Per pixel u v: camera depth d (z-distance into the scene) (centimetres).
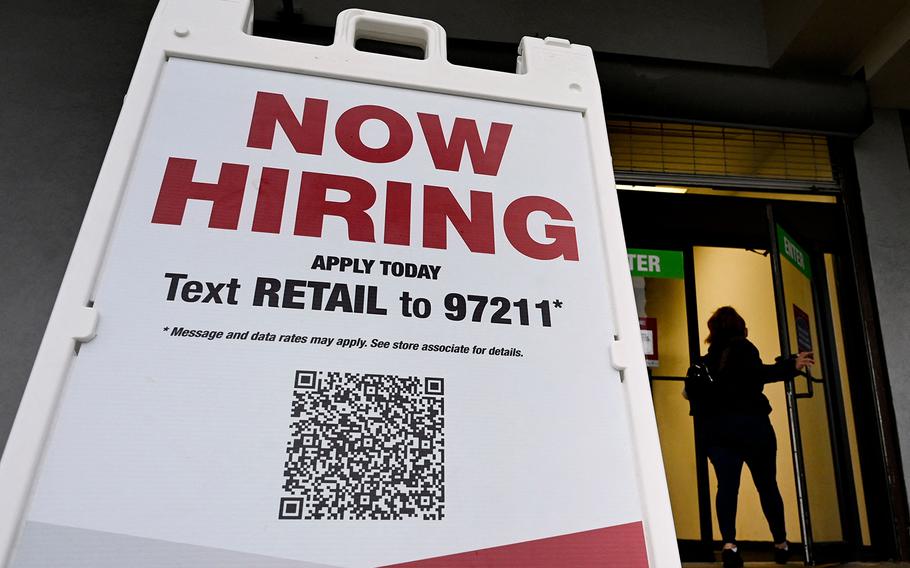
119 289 59
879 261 274
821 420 271
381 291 65
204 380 56
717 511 250
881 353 262
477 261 69
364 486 55
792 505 373
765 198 283
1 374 184
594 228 74
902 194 286
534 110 81
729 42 290
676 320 285
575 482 59
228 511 52
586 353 65
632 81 252
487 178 75
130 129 68
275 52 77
